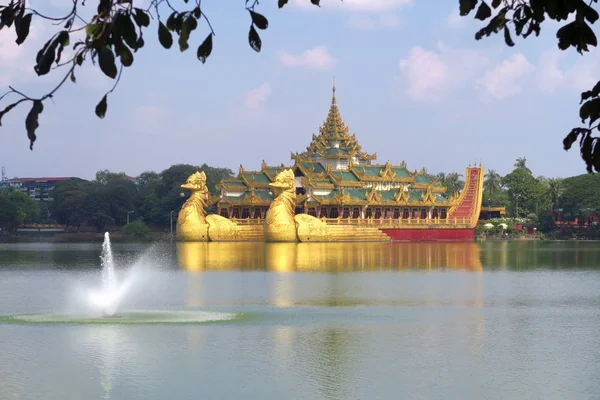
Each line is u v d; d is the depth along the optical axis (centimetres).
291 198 16600
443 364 4078
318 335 4834
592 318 5591
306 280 8306
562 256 12825
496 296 6919
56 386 3581
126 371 3875
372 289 7444
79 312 5766
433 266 10350
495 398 3456
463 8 1430
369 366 4019
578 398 3459
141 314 5656
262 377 3797
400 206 18400
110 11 1278
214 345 4494
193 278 8531
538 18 1420
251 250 13812
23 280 8244
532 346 4538
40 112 1244
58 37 1258
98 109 1293
